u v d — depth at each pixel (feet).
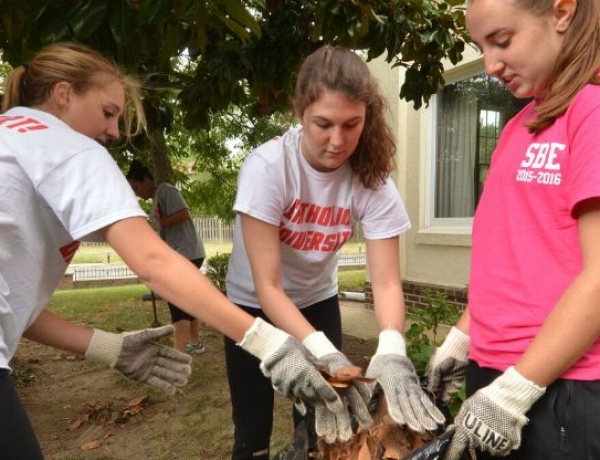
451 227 20.04
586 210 3.84
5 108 5.55
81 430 11.65
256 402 7.51
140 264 4.50
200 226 99.45
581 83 4.06
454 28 12.30
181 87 13.39
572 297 3.82
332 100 5.37
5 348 4.61
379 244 6.61
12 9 7.47
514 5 4.11
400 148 21.54
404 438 5.01
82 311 27.68
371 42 11.19
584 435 4.06
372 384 5.23
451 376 5.60
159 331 5.65
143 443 10.93
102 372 15.25
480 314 4.81
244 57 10.84
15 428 4.57
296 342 4.78
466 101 19.62
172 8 7.27
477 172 19.38
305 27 11.24
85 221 4.46
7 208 4.51
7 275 4.69
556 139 4.15
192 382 14.16
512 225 4.50
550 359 3.89
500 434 4.09
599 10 4.05
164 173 22.24
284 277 7.16
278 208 6.23
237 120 32.04
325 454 5.27
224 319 4.56
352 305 25.68
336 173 6.46
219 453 10.41
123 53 7.99
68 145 4.65
